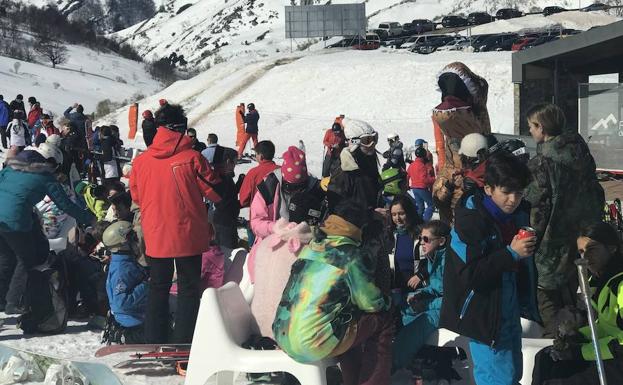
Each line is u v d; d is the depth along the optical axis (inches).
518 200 202.8
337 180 288.4
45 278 319.9
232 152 391.2
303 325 212.8
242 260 297.9
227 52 5649.6
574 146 254.8
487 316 201.5
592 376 204.4
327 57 1962.4
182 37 7554.1
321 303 212.2
